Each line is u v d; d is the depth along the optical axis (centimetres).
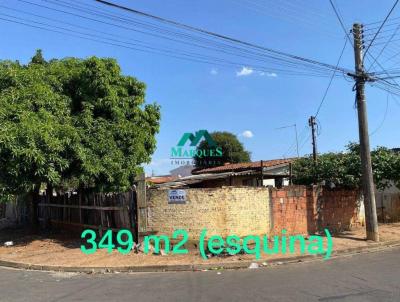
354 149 2072
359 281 924
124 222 1490
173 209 1415
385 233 1803
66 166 1434
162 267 1157
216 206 1404
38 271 1170
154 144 1797
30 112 1399
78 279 1040
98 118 1600
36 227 1912
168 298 809
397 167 1947
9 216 2525
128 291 884
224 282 952
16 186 1413
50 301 806
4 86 1518
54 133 1395
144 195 1427
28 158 1322
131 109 1730
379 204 2314
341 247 1438
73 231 1809
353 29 1603
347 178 1889
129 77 1747
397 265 1130
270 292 832
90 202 1697
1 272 1167
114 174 1562
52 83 1602
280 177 2630
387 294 798
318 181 2003
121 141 1633
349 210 1920
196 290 873
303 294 808
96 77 1609
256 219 1495
